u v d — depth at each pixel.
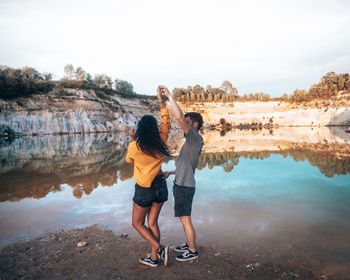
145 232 3.62
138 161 3.50
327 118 76.56
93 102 62.66
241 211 5.93
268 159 13.59
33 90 55.81
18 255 4.08
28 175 10.84
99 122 60.66
